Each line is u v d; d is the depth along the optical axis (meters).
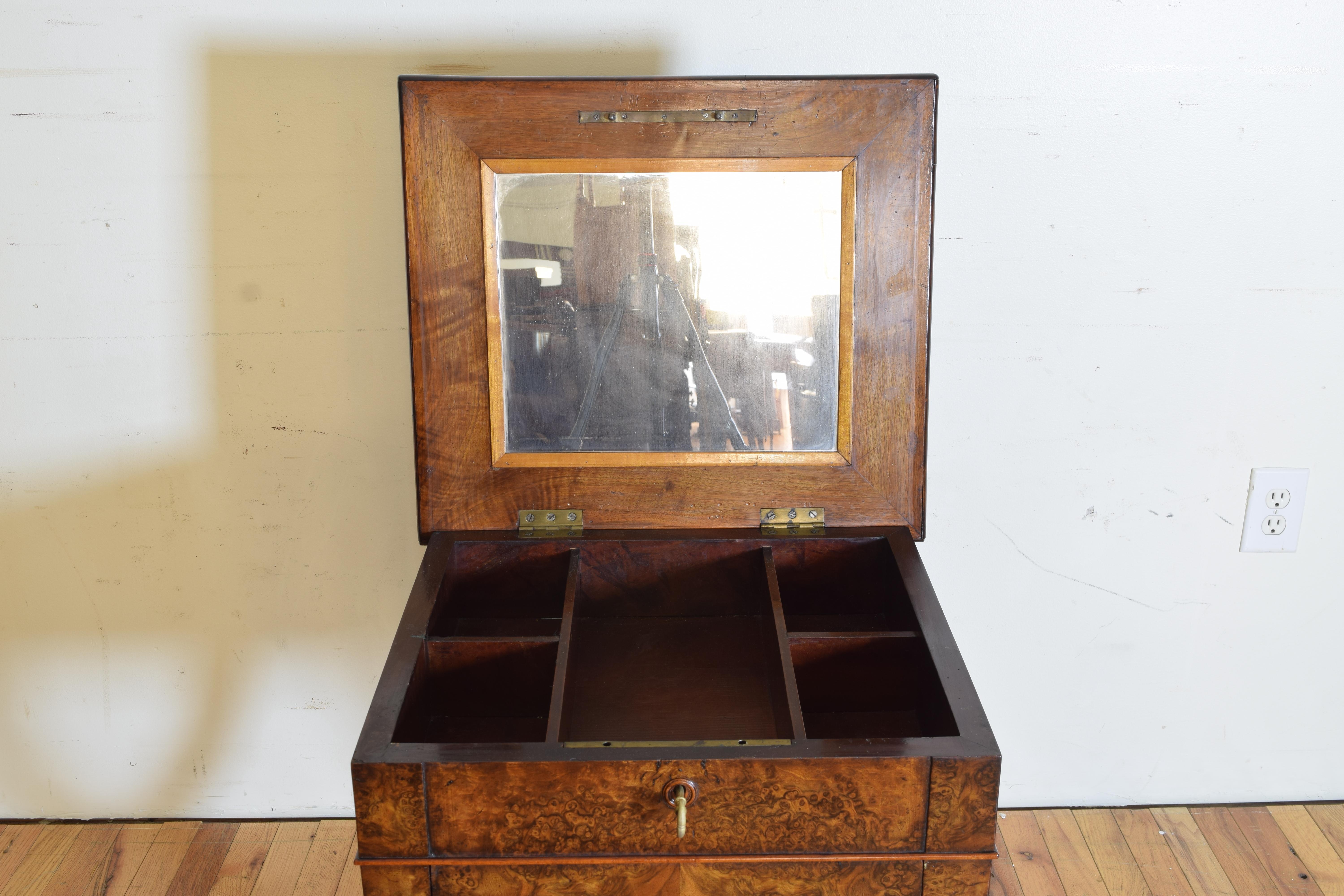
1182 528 1.51
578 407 1.21
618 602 1.23
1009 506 1.49
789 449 1.22
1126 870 1.51
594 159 1.14
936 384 1.44
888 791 0.84
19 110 1.30
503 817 0.84
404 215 1.27
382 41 1.30
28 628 1.52
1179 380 1.44
